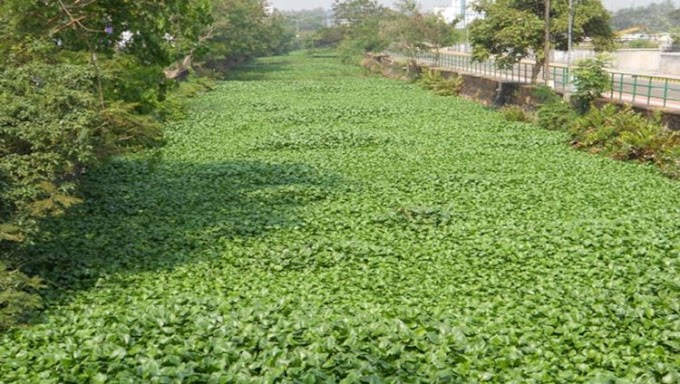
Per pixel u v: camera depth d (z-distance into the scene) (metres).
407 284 14.38
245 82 62.47
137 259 15.84
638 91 38.06
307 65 89.00
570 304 12.80
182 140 31.38
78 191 19.22
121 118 15.91
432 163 26.50
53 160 13.47
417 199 21.20
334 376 9.45
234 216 19.52
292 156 28.03
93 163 14.91
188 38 20.88
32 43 16.75
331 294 13.75
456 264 15.48
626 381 9.51
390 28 66.00
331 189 22.33
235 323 11.48
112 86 17.81
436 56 65.69
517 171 24.89
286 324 11.38
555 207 19.98
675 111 27.48
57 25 18.19
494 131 33.62
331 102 46.22
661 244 15.79
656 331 11.33
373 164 26.39
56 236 16.92
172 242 17.05
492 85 44.78
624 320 11.80
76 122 13.88
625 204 20.20
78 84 15.32
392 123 36.72
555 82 40.91
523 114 36.72
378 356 10.29
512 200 20.88
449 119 37.94
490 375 9.93
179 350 10.35
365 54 91.31
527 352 10.83
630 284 13.50
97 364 9.98
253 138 31.80
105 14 18.86
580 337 11.30
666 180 23.20
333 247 16.42
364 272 15.07
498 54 42.94
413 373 9.88
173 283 14.40
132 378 9.54
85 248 16.23
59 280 14.43
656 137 25.97
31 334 11.59
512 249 16.06
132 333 11.15
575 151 28.53
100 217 19.09
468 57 62.00
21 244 13.45
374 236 17.53
